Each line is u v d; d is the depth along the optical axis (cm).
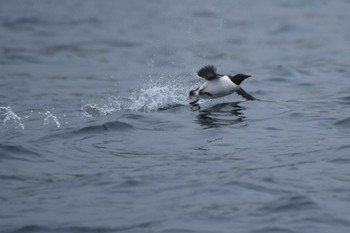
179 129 2011
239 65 3384
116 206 1406
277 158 1700
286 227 1294
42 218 1351
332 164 1634
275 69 3091
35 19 4719
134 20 4828
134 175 1590
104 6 5397
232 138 1905
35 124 2136
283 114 2173
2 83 2859
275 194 1447
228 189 1480
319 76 2936
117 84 2884
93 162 1709
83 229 1302
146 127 2041
